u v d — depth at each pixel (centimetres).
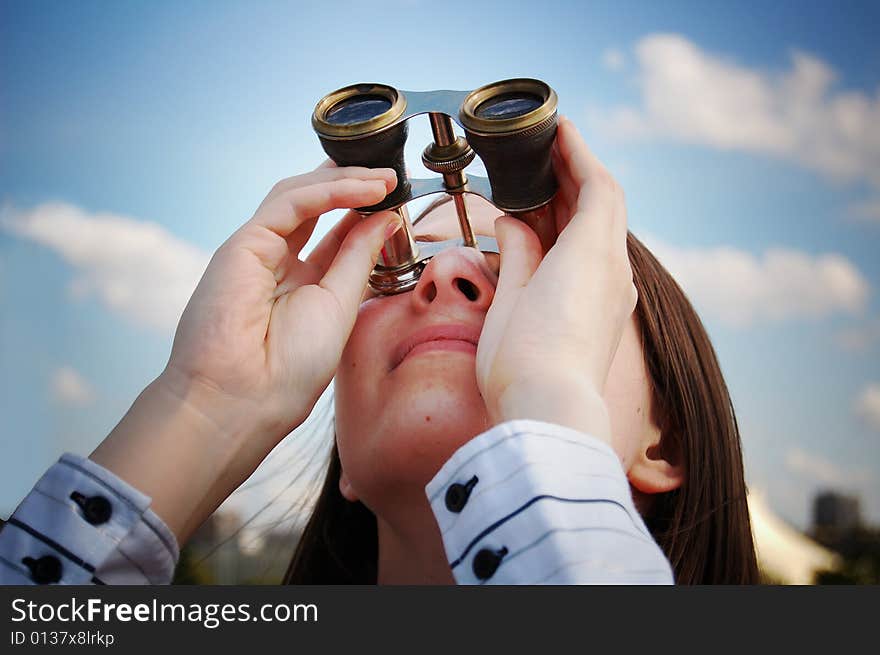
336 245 114
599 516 78
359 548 161
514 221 104
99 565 83
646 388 123
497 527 77
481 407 101
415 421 101
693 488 127
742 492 138
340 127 99
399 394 103
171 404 94
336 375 112
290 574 161
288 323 100
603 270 94
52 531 84
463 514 78
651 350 126
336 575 161
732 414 140
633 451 118
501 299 97
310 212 103
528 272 99
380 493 108
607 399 113
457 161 107
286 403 99
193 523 93
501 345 90
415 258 114
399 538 116
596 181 100
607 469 80
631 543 78
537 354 88
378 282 113
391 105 101
